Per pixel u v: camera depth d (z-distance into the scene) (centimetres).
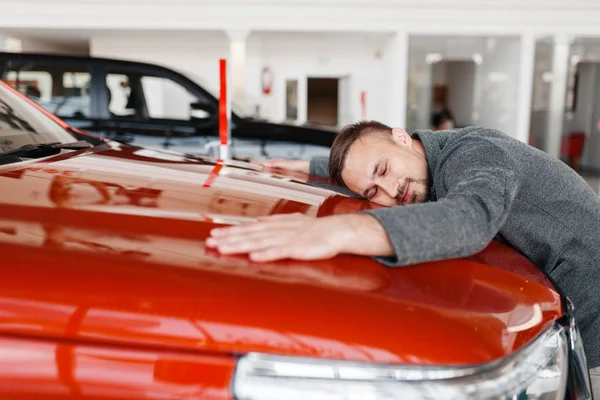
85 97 468
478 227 89
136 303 65
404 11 789
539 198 120
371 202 129
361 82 998
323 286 73
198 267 73
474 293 79
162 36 900
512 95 861
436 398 63
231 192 112
